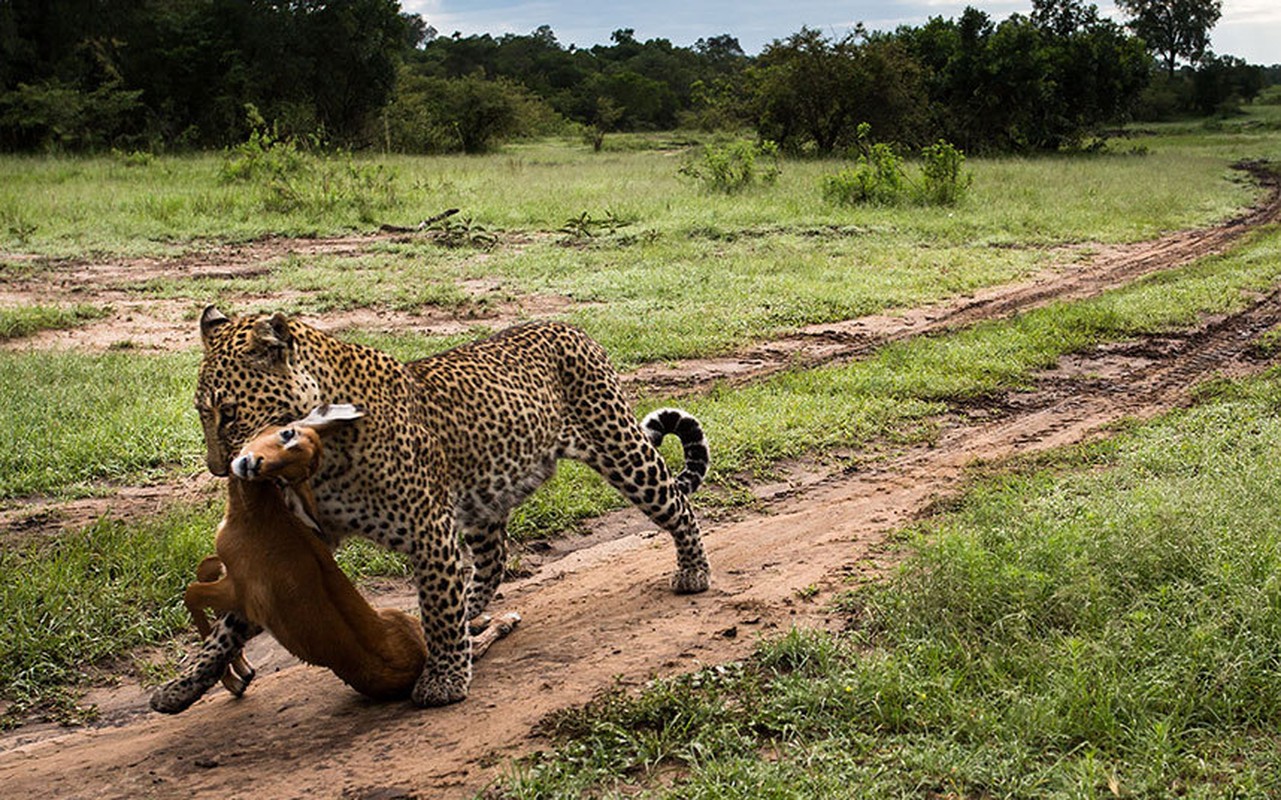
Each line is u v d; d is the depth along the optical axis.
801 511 7.75
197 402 4.60
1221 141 62.31
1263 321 14.06
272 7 45.34
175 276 16.55
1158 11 118.12
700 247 18.98
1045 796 3.92
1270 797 3.88
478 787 4.27
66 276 16.47
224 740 4.82
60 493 7.88
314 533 4.62
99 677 5.57
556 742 4.54
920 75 44.56
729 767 4.14
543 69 97.06
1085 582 5.34
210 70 44.72
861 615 5.60
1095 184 30.36
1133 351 12.66
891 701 4.58
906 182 26.28
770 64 42.66
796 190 26.86
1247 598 5.04
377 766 4.48
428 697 4.97
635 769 4.33
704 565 6.22
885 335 13.45
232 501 4.62
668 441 8.88
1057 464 8.38
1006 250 19.91
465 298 14.82
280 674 5.57
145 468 8.38
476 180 28.73
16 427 8.81
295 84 45.72
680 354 12.23
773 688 4.82
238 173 27.02
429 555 4.98
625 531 7.50
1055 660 4.74
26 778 4.53
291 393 4.61
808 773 4.11
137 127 43.34
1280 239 21.31
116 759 4.68
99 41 44.44
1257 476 6.95
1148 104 90.38
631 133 72.75
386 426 4.84
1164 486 6.85
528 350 5.75
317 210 22.56
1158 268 18.36
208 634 4.85
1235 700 4.46
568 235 20.59
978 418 10.16
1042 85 46.97
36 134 41.75
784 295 15.24
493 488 5.50
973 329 13.34
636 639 5.57
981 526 6.54
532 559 7.06
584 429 5.93
